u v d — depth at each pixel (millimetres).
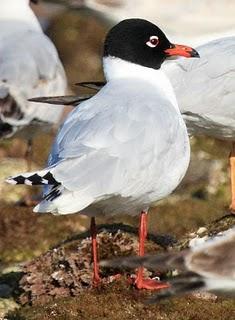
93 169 13617
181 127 14414
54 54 20188
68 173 13539
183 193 20453
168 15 24266
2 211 18938
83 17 29438
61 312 14039
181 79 16688
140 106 14227
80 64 28844
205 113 16625
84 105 14328
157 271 14695
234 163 16828
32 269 15031
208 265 11344
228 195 20719
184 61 16750
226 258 11344
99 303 14141
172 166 14164
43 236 18406
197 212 19734
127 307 14047
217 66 16625
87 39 29344
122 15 24953
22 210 18984
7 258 17875
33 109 19531
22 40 20141
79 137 13820
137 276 14383
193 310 13906
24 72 19625
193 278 11383
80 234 15859
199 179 21031
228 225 15539
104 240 15406
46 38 20406
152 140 13953
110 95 14492
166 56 15234
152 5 24406
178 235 17922
